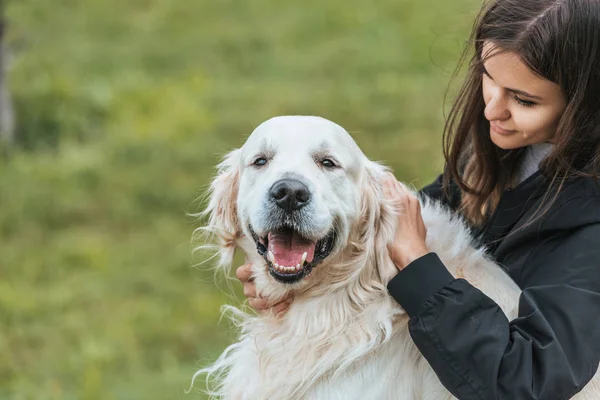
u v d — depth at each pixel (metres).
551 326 4.21
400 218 4.87
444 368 4.29
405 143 15.19
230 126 16.05
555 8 4.35
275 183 4.78
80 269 11.02
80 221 12.40
